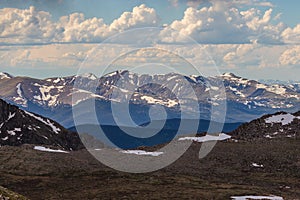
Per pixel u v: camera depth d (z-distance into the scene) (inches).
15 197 2844.5
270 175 7362.2
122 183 6333.7
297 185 6747.1
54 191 5984.3
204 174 7194.9
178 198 5354.3
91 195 5634.8
